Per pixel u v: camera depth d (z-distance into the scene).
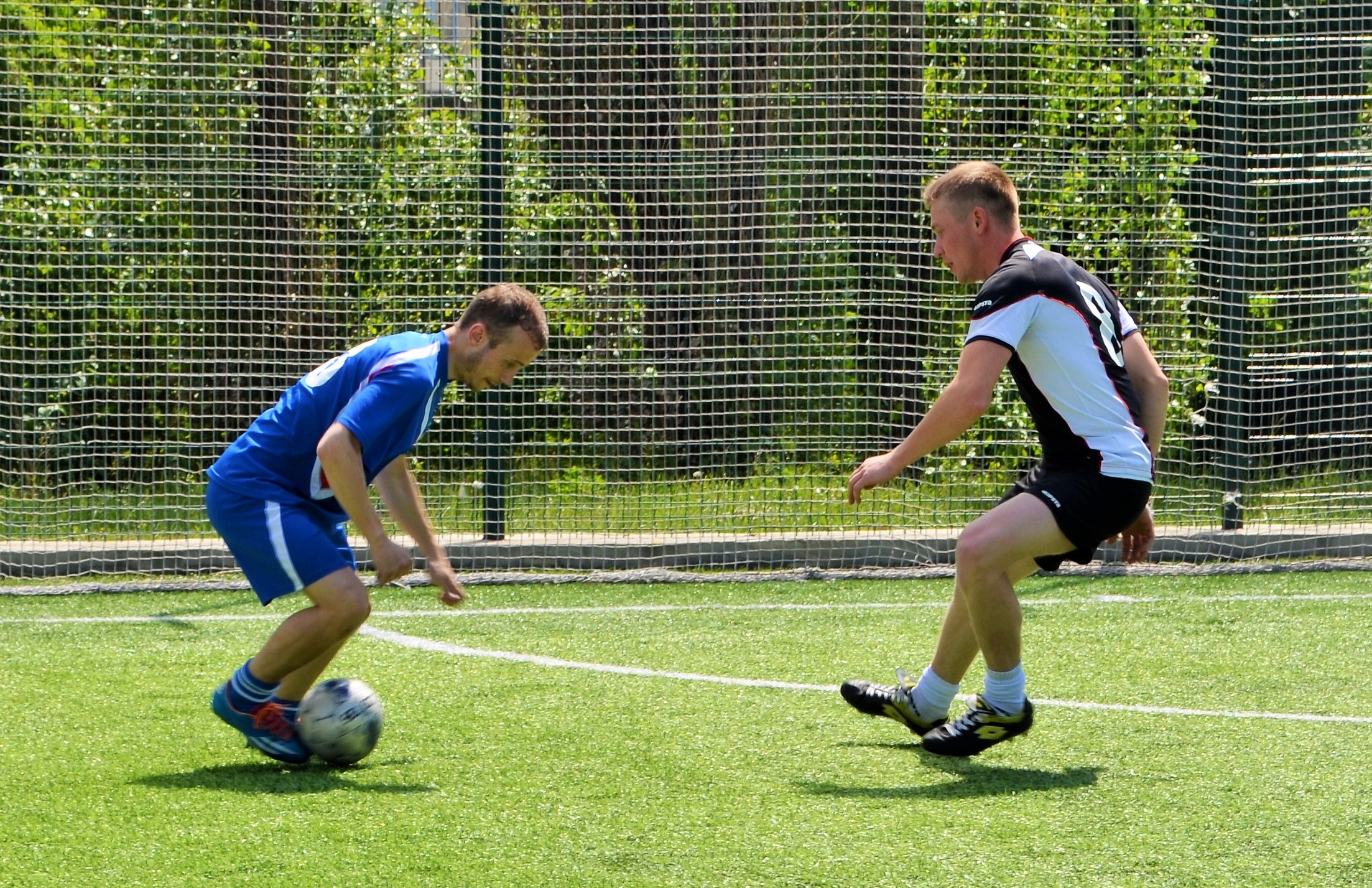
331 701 12.31
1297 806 11.38
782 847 10.35
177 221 26.06
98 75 25.42
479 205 24.47
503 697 15.26
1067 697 15.28
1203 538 23.78
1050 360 12.31
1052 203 25.39
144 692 15.37
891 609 20.52
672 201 26.58
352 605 12.10
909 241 25.66
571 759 12.80
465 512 24.41
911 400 26.08
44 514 24.20
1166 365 25.80
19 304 25.38
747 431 26.12
